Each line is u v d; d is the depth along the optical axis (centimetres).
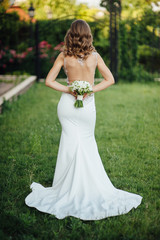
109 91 1109
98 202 304
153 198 323
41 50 1470
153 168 407
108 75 311
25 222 268
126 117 695
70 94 313
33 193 329
